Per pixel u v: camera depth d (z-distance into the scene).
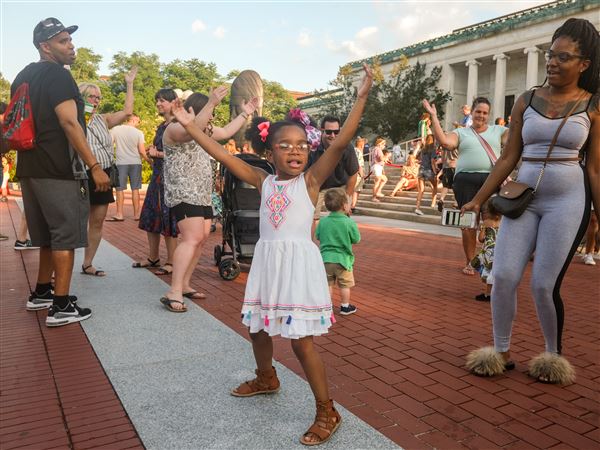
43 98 4.18
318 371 2.63
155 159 6.23
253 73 16.80
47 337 4.11
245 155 6.31
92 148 6.27
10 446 2.55
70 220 4.34
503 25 33.41
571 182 3.22
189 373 3.41
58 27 4.36
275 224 2.69
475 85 35.81
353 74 41.09
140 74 47.31
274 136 2.73
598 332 4.52
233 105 16.92
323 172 2.69
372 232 11.54
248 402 3.01
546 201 3.29
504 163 3.58
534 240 3.37
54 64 4.31
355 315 4.91
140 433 2.66
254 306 2.73
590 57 3.09
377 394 3.17
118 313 4.71
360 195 17.70
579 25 3.10
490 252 5.39
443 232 11.54
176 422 2.78
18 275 6.20
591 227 7.57
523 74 35.41
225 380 3.31
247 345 3.94
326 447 2.54
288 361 3.67
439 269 7.29
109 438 2.63
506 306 3.45
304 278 2.59
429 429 2.75
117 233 9.66
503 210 3.31
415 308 5.18
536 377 3.41
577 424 2.82
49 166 4.22
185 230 4.84
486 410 2.97
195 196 4.79
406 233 11.38
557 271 3.27
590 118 3.18
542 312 3.40
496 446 2.58
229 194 6.30
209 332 4.22
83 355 3.73
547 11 31.11
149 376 3.36
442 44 37.25
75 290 5.49
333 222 4.85
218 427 2.73
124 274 6.30
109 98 45.00
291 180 2.74
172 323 4.45
